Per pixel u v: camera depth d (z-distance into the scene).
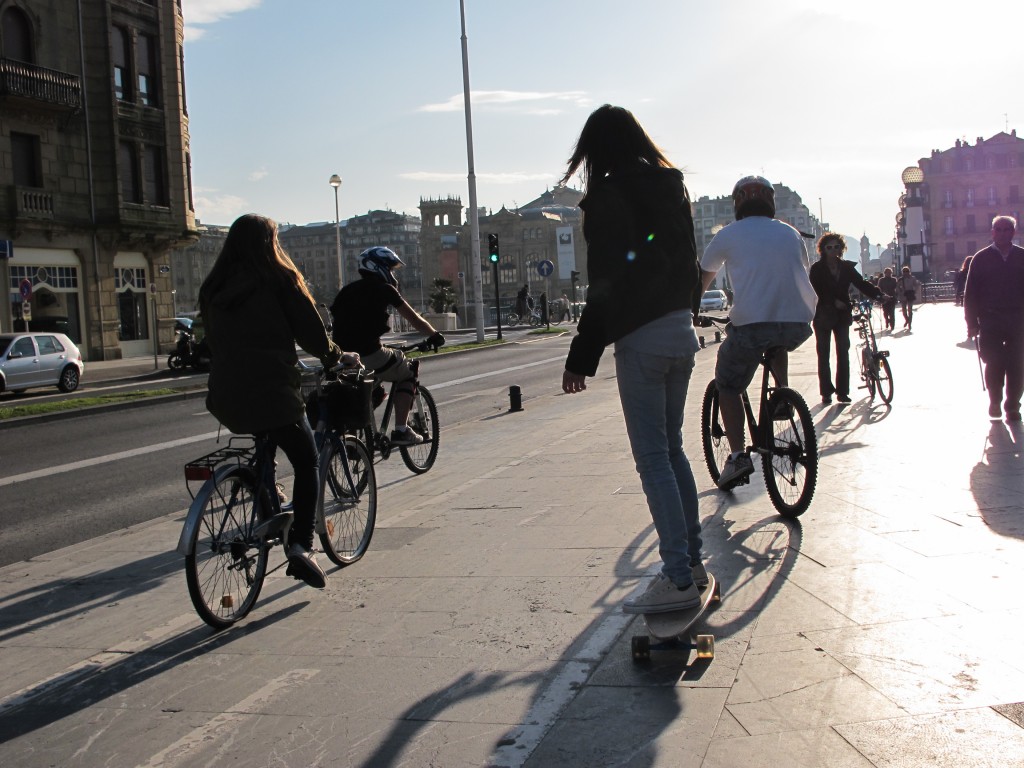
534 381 19.67
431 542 5.74
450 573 5.02
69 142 36.00
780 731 2.94
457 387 19.17
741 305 5.75
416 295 159.12
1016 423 8.42
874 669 3.33
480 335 36.41
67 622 4.75
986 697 3.05
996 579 4.15
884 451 7.40
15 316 33.81
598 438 9.48
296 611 4.62
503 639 3.96
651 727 3.04
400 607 4.54
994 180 111.56
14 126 33.72
